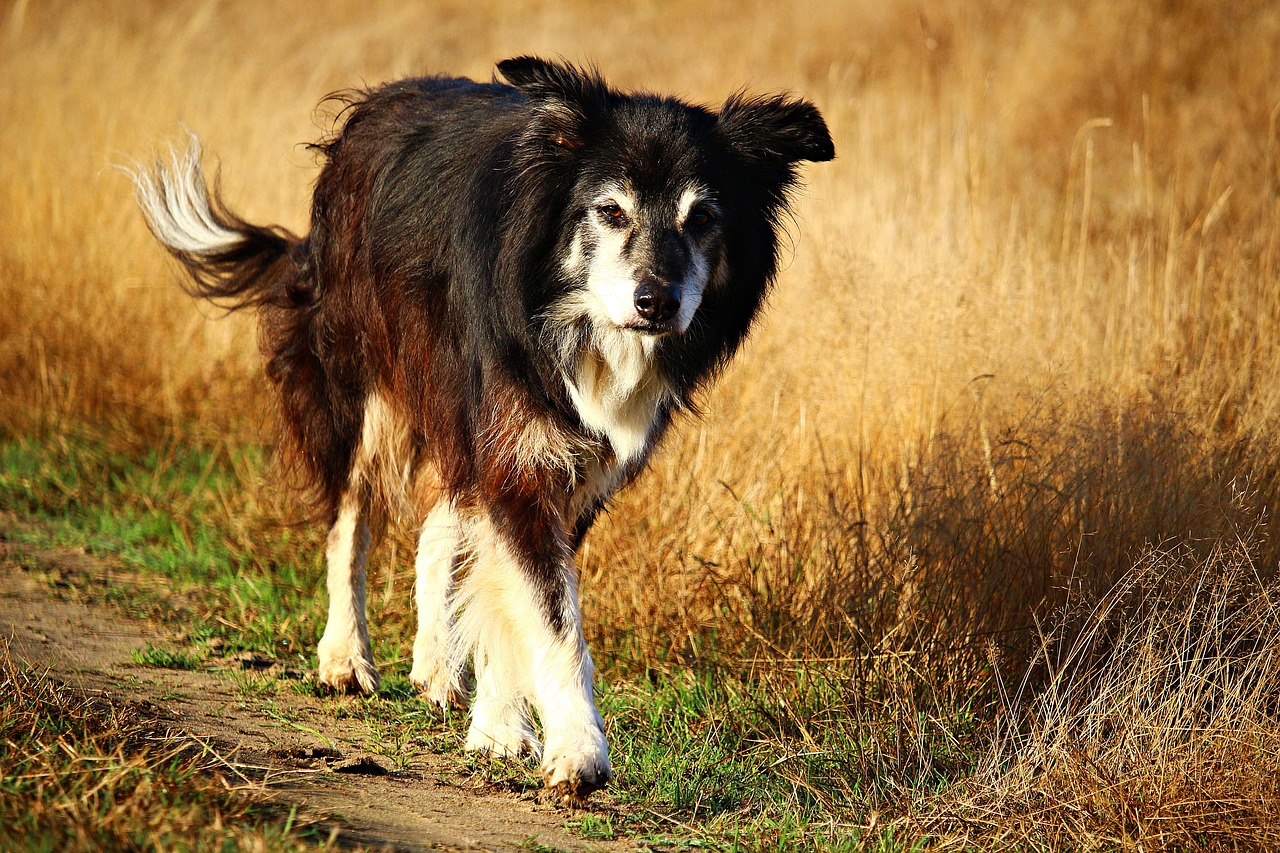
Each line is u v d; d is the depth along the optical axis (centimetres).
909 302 1117
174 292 1591
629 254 730
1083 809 684
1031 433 977
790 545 1050
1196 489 891
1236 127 1884
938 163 1595
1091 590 835
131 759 606
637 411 800
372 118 933
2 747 608
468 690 895
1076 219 1602
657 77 2544
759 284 828
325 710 859
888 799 727
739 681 896
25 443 1434
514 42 3008
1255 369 1065
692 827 684
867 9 2742
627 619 1006
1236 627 780
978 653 873
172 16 3070
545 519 754
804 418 1134
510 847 624
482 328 761
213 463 1395
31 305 1566
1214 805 672
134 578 1138
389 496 934
